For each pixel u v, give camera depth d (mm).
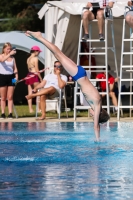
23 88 50625
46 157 13180
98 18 26844
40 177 10430
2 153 14086
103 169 11328
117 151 14320
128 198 8578
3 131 20656
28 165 11992
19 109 38938
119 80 29688
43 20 70875
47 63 32312
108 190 9203
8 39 41281
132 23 21438
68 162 12398
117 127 21969
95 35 35188
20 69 50438
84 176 10508
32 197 8695
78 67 16109
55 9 31281
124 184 9695
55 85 27625
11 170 11289
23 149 14984
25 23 70312
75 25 32312
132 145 15648
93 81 28172
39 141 16953
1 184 9742
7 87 28234
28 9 72812
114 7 29688
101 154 13727
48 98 31797
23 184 9734
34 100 50219
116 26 34750
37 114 30984
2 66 27938
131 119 27109
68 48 33469
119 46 35719
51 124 24125
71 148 15086
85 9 27062
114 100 30938
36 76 32312
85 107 27000
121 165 11859
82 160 12680
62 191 9133
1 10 74688
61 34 31375
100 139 17312
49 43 16031
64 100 31734
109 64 36406
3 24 70500
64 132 20000
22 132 20188
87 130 20781
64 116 29906
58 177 10414
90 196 8742
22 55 50188
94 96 16266
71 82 33281
